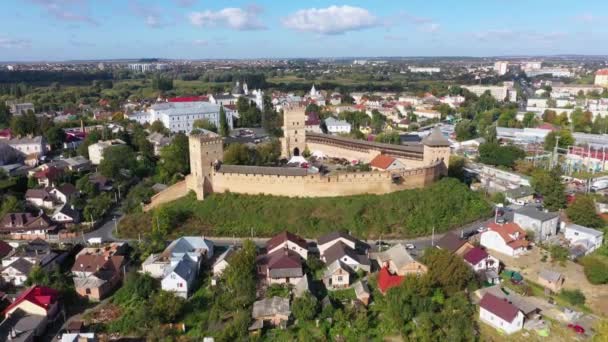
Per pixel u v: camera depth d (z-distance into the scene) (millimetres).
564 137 181750
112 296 80438
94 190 130250
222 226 106562
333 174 111438
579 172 156125
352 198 109938
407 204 108000
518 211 106188
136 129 189125
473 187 134125
